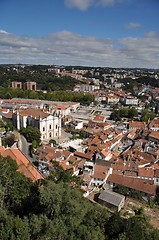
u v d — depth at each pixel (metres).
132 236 52.97
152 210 83.50
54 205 47.47
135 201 88.69
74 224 46.50
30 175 77.31
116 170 109.50
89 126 193.12
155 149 139.25
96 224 53.00
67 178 82.94
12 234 44.00
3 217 46.94
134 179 98.50
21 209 54.31
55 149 119.75
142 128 191.25
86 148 135.12
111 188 97.44
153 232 56.66
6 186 56.34
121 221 56.06
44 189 51.22
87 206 53.16
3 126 161.88
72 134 179.25
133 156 125.38
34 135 145.25
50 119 167.25
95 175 99.56
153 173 105.75
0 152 91.62
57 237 44.50
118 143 157.25
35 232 44.81
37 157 114.94
